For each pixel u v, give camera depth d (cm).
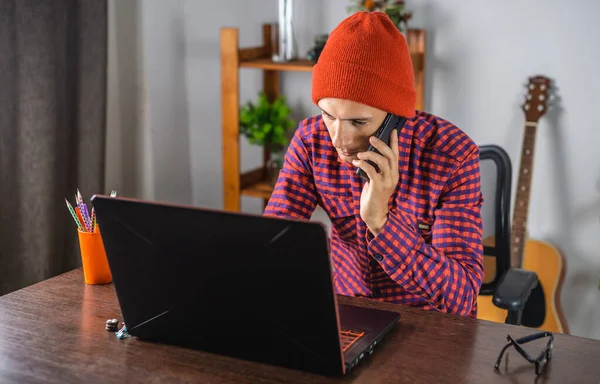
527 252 258
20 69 230
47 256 246
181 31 298
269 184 293
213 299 112
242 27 296
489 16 258
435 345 121
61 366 113
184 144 310
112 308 136
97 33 248
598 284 257
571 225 262
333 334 106
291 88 296
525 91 258
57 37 238
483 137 268
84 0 243
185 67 303
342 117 139
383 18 140
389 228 135
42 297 141
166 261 112
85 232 145
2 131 231
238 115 272
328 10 280
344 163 161
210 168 315
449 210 152
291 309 107
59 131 246
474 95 266
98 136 255
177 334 119
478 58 263
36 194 240
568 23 248
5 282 241
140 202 109
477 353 118
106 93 256
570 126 255
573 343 122
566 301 267
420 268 136
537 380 109
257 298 108
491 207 197
